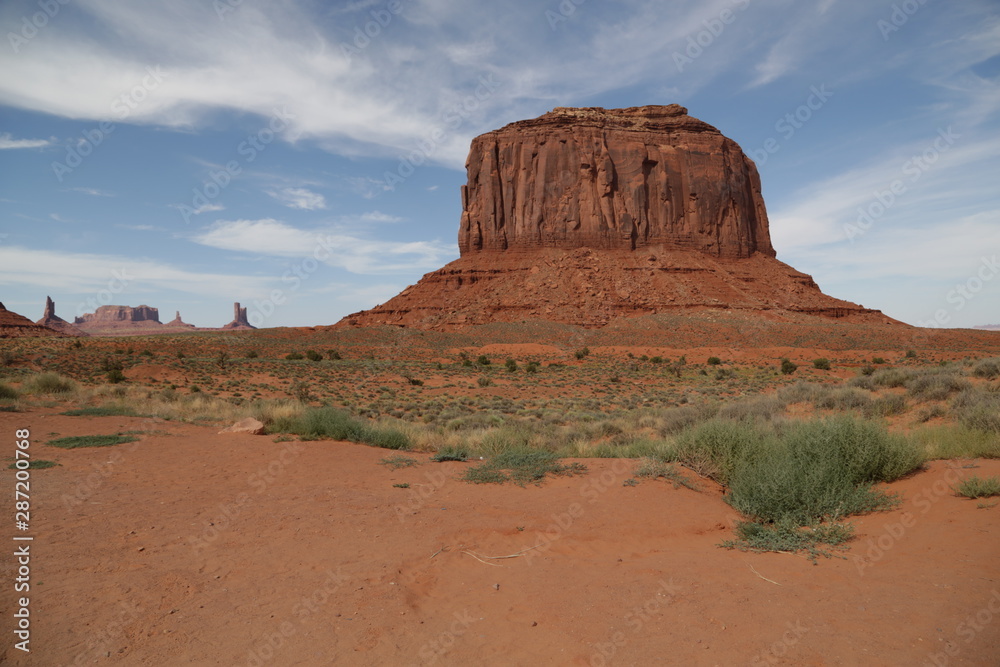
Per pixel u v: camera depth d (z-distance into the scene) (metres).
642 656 3.82
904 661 3.55
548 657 3.87
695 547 6.31
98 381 38.28
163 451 11.94
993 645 3.64
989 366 19.78
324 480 9.74
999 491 6.73
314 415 15.02
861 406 17.91
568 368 66.62
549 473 10.08
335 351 75.81
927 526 6.15
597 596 4.87
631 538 6.61
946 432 10.71
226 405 21.39
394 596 4.84
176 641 4.01
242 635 4.12
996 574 4.71
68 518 6.93
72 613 4.37
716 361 66.69
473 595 4.98
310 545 6.20
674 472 9.36
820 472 7.28
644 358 73.44
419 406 31.97
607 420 21.23
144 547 5.97
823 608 4.40
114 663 3.69
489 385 47.81
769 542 6.13
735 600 4.65
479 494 8.70
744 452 9.12
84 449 11.80
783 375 53.94
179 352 67.31
